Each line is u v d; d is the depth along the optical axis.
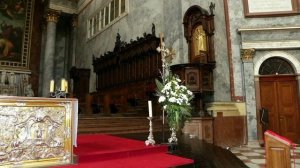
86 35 18.77
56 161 3.24
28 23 19.03
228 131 8.18
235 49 9.31
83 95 16.88
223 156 4.30
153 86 10.38
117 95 13.20
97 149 4.10
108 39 15.47
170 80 4.93
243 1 9.49
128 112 10.70
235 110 8.64
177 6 9.70
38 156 3.12
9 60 17.83
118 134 6.93
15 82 17.73
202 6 9.25
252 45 9.05
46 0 19.09
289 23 9.10
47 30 18.61
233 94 9.02
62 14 20.05
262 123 8.20
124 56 12.99
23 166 2.99
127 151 4.00
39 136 3.15
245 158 6.21
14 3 18.59
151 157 4.00
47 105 3.26
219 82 8.63
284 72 9.14
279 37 8.98
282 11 9.16
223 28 9.35
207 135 7.30
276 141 3.58
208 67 8.16
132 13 13.05
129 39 13.11
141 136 6.45
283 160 3.50
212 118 7.59
